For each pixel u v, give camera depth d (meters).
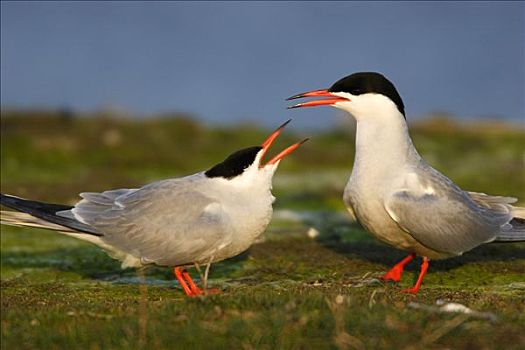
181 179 10.30
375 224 10.67
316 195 17.27
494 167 19.77
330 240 13.48
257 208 10.06
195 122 23.73
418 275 11.30
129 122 23.48
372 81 10.70
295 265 11.88
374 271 11.51
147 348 7.84
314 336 7.96
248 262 12.09
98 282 11.10
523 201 16.25
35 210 9.95
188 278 10.24
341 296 8.74
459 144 22.36
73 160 20.36
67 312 8.72
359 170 10.70
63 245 13.31
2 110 24.05
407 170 10.53
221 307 8.59
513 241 10.76
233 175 10.12
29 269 11.88
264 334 7.92
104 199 10.22
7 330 8.17
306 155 21.27
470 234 10.51
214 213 9.86
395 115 10.69
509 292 10.29
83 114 24.39
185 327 8.06
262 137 22.86
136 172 19.70
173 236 9.84
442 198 10.43
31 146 20.77
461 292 10.00
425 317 8.27
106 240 9.95
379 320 8.12
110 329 8.12
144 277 10.75
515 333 8.08
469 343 7.88
